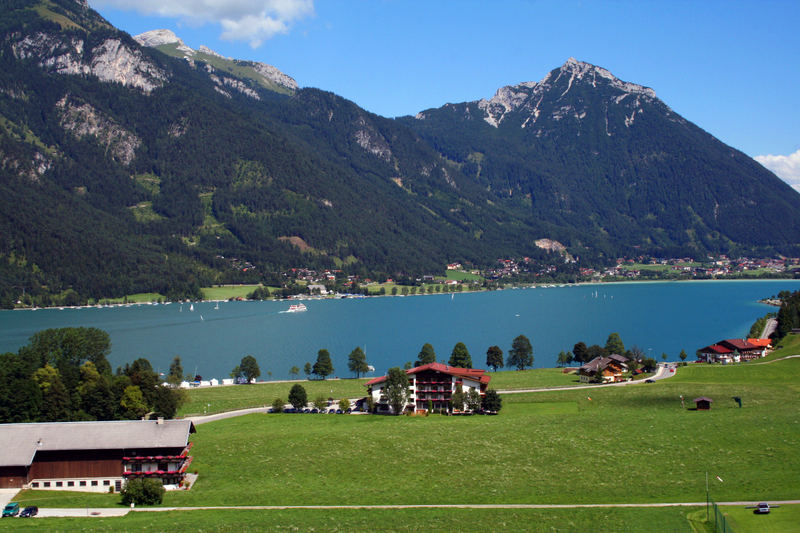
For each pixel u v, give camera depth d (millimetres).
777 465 102125
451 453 112938
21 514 88375
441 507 88500
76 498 96438
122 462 102125
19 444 102188
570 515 84250
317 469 106688
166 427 106062
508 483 98812
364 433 125125
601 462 107250
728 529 76625
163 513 87938
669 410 142750
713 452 109688
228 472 106562
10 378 138875
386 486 98438
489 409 148625
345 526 82000
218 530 81062
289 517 85062
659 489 94188
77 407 136750
